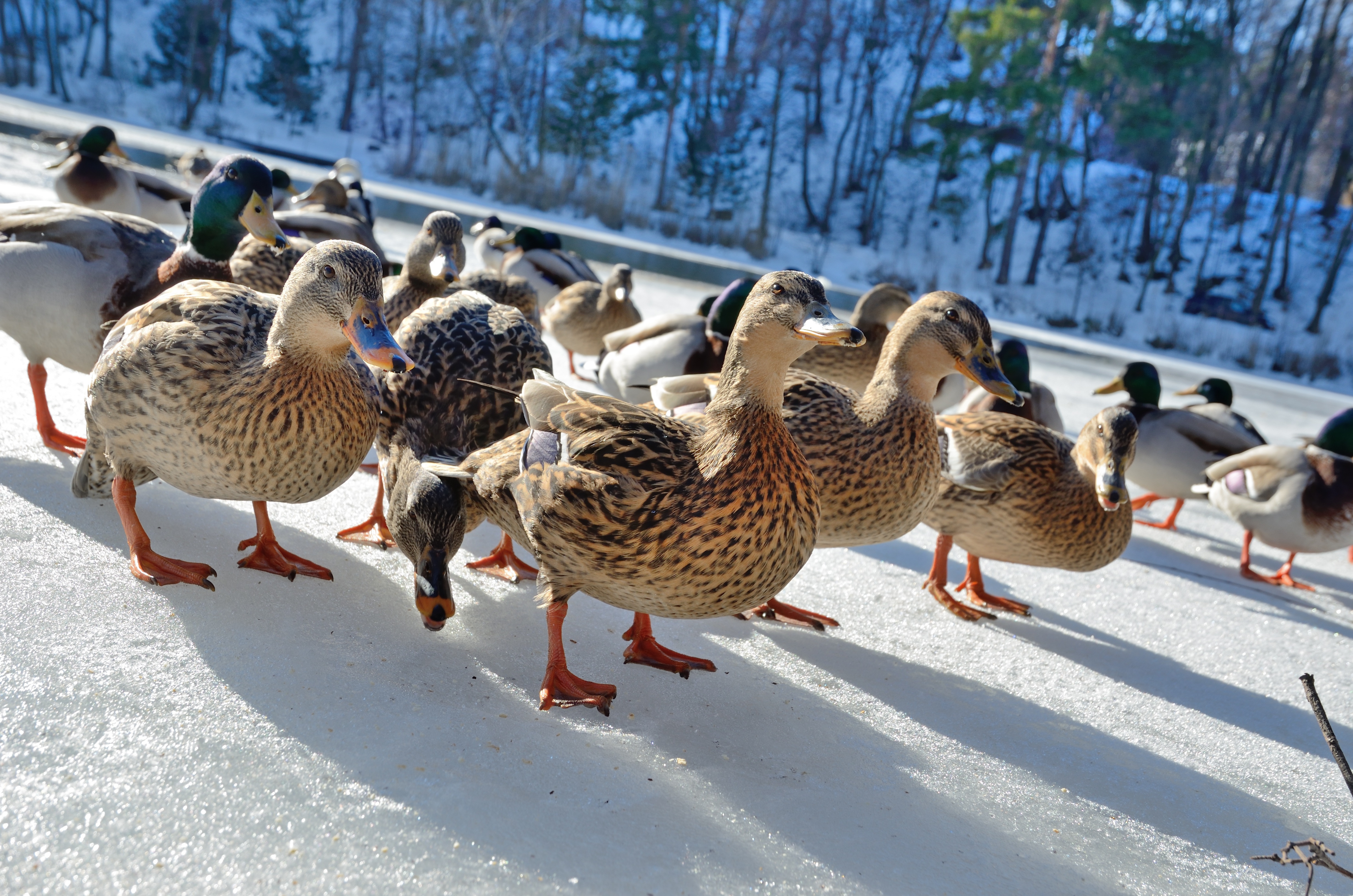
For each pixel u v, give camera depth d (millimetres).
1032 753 978
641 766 855
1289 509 1577
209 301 1012
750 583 888
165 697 832
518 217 8562
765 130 17219
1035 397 1938
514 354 1177
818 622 1188
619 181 14781
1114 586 1502
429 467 1005
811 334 853
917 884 774
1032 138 13078
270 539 1070
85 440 1270
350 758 800
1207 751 1037
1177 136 13391
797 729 950
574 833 765
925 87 18141
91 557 1011
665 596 885
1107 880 815
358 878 699
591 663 1010
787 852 785
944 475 1273
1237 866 856
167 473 1003
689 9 14469
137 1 16562
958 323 1164
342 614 1003
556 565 912
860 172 15859
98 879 670
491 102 15117
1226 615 1443
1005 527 1274
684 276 5570
